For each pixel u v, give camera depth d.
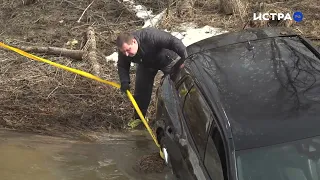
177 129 4.82
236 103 4.03
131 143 6.38
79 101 7.20
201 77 4.55
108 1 10.49
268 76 4.24
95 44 8.50
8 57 8.36
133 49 5.52
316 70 4.23
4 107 7.08
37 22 9.75
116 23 9.56
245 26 8.66
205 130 4.18
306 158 3.63
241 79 4.29
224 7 9.62
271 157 3.67
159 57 5.75
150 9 10.13
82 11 10.18
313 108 3.83
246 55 4.64
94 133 6.61
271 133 3.75
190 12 9.62
